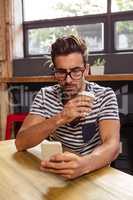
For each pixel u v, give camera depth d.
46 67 3.11
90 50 3.12
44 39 3.29
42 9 3.27
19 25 3.25
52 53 1.27
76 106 1.16
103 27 3.07
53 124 1.23
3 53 3.11
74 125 1.34
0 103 3.12
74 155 1.01
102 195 0.86
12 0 3.12
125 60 2.86
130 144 2.74
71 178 0.98
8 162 1.20
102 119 1.30
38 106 1.42
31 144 1.29
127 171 2.72
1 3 3.07
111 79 2.53
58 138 1.40
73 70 1.24
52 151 1.06
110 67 2.91
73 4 3.15
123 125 2.74
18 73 3.21
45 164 1.00
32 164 1.17
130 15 2.95
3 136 3.11
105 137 1.24
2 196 0.88
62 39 1.26
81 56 1.24
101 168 1.08
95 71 2.71
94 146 1.35
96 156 1.07
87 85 1.39
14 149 1.39
